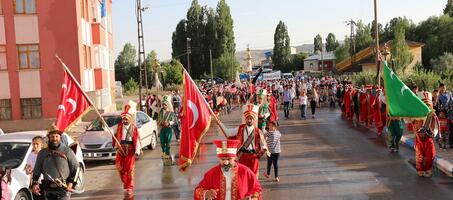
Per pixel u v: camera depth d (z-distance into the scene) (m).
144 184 12.12
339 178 11.92
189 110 8.80
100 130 16.19
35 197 9.70
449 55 54.09
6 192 7.74
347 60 81.38
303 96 28.39
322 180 11.76
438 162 12.63
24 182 9.16
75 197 11.00
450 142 15.22
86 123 29.16
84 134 15.97
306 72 110.12
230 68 87.25
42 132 11.55
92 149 15.15
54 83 26.94
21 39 26.69
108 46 39.19
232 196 5.77
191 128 8.79
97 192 11.48
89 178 13.27
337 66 85.81
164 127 14.86
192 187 11.59
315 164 13.84
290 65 128.25
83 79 28.00
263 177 12.30
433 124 11.68
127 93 74.19
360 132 21.05
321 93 41.47
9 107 26.94
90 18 31.50
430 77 28.56
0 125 26.83
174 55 94.00
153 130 18.56
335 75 79.12
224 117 32.59
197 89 8.95
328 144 17.64
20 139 10.59
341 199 9.93
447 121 15.05
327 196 10.20
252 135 9.67
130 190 11.10
